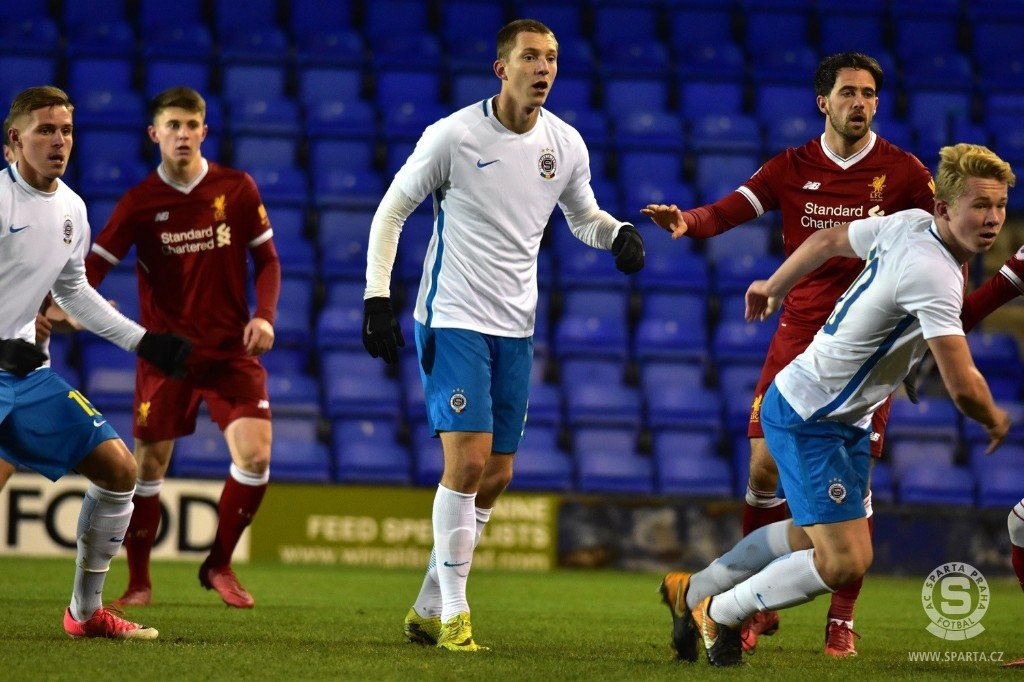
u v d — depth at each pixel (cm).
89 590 1742
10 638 1714
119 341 1794
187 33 5303
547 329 4425
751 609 1602
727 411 4194
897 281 1495
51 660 1486
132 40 5269
